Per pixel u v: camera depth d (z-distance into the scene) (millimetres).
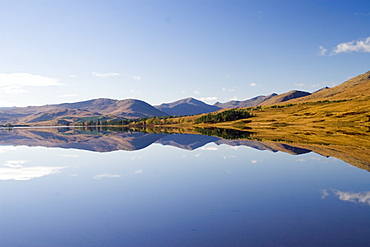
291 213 19641
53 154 53688
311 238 15570
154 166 39250
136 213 19984
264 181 29406
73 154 53594
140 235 16281
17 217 19656
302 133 97750
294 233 16281
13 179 31344
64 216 19656
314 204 21609
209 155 50250
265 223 17812
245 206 21266
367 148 52656
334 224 17531
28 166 39688
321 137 78000
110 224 18031
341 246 14555
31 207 21703
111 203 22359
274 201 22438
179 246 14820
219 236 15984
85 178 31516
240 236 15938
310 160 41969
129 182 29391
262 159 44281
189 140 85188
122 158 47688
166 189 26453
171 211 20297
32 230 17359
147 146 69250
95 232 16844
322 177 30875
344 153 47406
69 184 28750
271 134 98188
